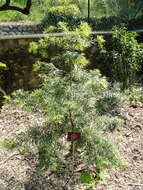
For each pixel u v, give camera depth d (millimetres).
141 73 6609
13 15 6648
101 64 6285
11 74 5273
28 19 6590
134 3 8102
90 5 7227
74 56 2639
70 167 2896
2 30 6441
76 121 2613
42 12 6051
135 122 4188
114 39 5738
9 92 5273
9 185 2764
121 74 5602
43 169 2561
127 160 3260
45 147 2510
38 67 2893
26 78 5438
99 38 3285
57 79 2602
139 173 3045
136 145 3600
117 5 7754
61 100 2480
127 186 2830
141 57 5938
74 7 2977
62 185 2779
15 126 4016
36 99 2691
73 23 5484
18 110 4547
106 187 2793
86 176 2691
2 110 4578
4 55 5199
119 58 5641
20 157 3195
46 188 2738
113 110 4359
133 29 7934
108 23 7434
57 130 2627
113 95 3074
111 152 2553
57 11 3061
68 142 2945
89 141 2562
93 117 2695
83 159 2625
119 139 2895
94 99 2656
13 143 2645
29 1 4242
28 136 2619
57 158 2596
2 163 3092
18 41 5293
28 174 2922
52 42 2781
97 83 2637
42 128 2660
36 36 5438
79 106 2604
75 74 2648
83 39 2826
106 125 2754
